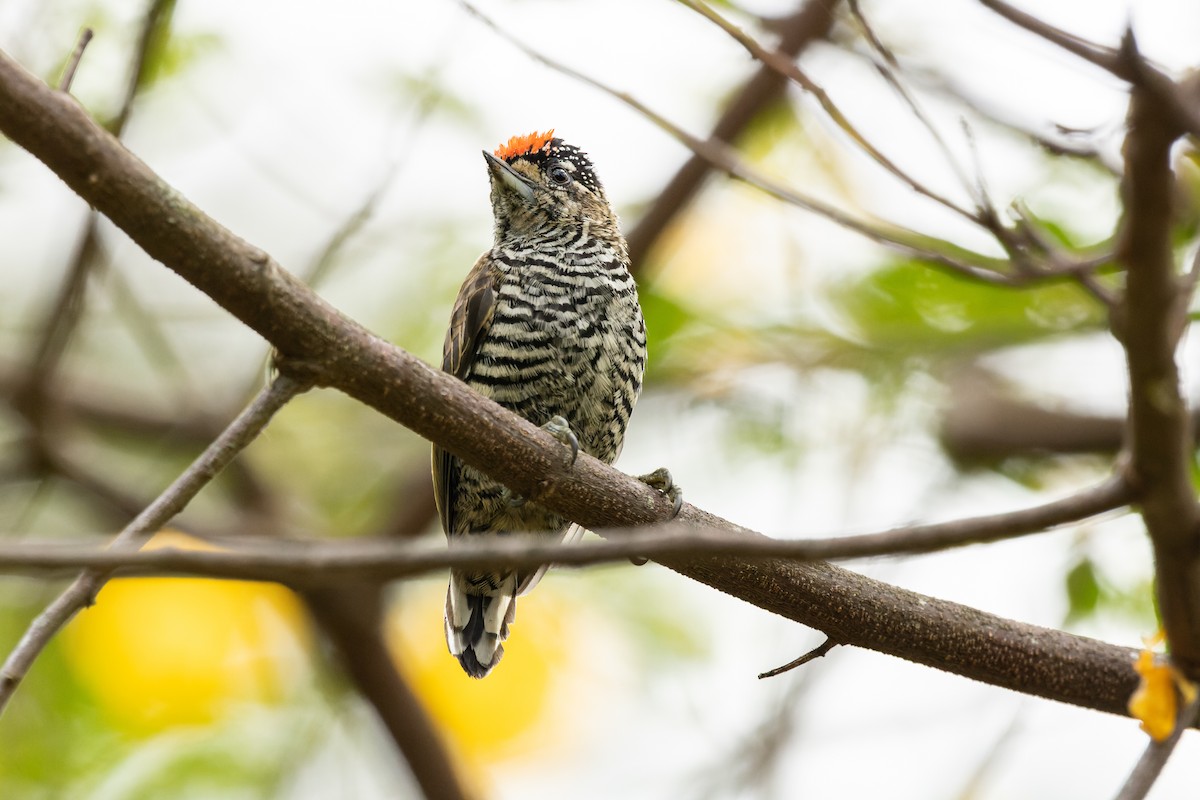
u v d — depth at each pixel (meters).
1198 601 7.01
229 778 11.82
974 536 5.82
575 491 7.74
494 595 10.66
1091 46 5.31
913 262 12.08
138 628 12.03
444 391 7.24
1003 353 13.41
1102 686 8.04
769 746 11.37
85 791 11.41
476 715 12.80
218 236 6.44
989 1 5.39
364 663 11.84
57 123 6.05
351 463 13.89
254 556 5.05
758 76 11.72
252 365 13.08
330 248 10.84
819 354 13.34
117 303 13.08
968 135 8.02
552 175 11.33
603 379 10.82
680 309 13.15
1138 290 5.84
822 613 7.77
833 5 9.37
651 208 12.74
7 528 12.48
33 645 6.08
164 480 12.84
